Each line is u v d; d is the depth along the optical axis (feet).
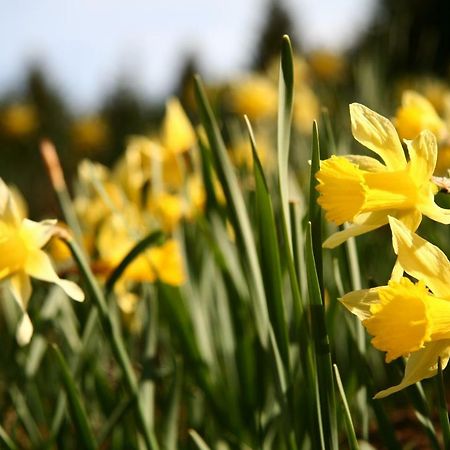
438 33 13.34
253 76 6.81
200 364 2.60
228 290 2.64
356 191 1.92
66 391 2.21
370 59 5.20
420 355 1.90
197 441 2.22
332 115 6.11
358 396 2.31
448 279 1.87
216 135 2.29
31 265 2.17
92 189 3.19
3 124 12.89
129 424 2.58
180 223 2.84
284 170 2.03
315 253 1.97
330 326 2.32
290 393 2.12
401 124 2.35
